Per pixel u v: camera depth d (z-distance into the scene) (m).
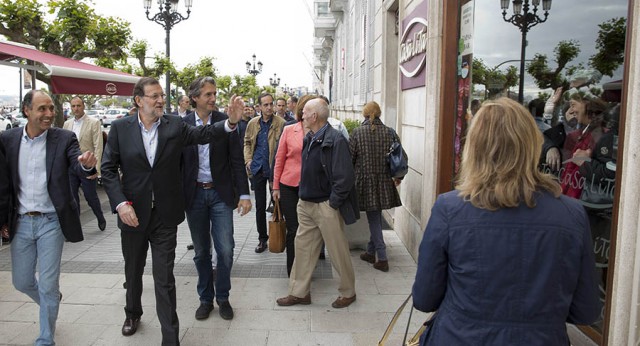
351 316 4.13
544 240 1.56
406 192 6.43
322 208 4.17
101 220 7.00
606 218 2.91
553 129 3.51
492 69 4.27
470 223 1.62
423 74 5.62
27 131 3.42
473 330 1.59
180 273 5.19
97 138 7.07
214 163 3.88
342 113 20.64
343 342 3.68
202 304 4.09
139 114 3.43
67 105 31.08
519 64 3.88
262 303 4.40
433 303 1.75
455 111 4.95
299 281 4.35
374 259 5.59
